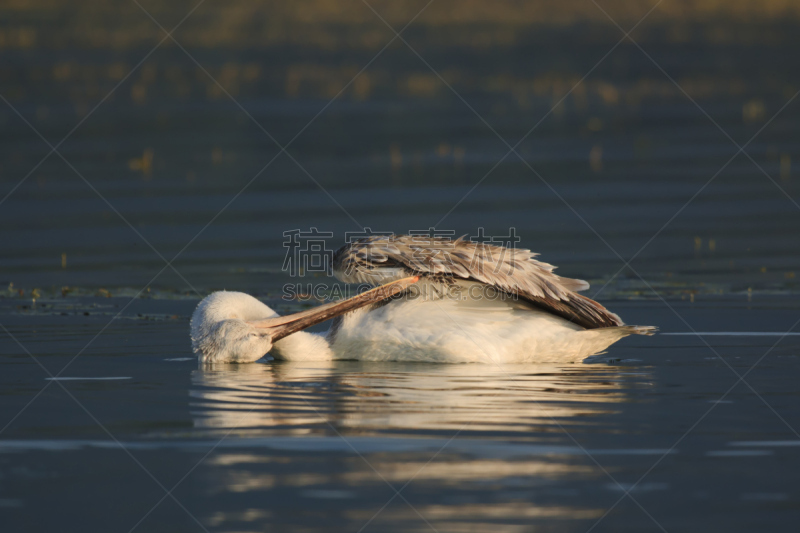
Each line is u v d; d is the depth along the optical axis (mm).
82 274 17484
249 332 11352
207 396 9680
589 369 11023
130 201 23859
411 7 49531
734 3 53594
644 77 41656
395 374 10828
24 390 9922
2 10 47656
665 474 7441
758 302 14875
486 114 35438
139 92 37656
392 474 7441
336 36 45531
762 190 24984
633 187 25344
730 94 38781
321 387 10109
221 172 27219
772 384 10102
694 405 9266
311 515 6723
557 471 7504
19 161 28297
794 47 46375
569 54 44156
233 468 7590
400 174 27000
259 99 36906
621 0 51562
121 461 7770
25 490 7215
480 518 6668
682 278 16891
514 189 25172
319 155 29469
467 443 8148
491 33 46875
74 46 42656
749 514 6723
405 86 39500
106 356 11672
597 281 16656
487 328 11688
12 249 19516
